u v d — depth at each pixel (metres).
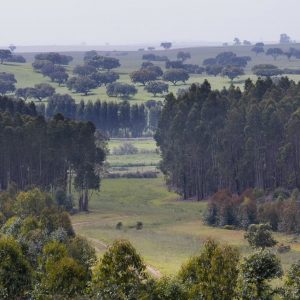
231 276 98.75
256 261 98.75
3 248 111.56
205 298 97.69
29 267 112.75
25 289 110.88
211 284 98.12
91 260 123.56
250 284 98.25
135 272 99.44
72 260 107.75
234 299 100.81
